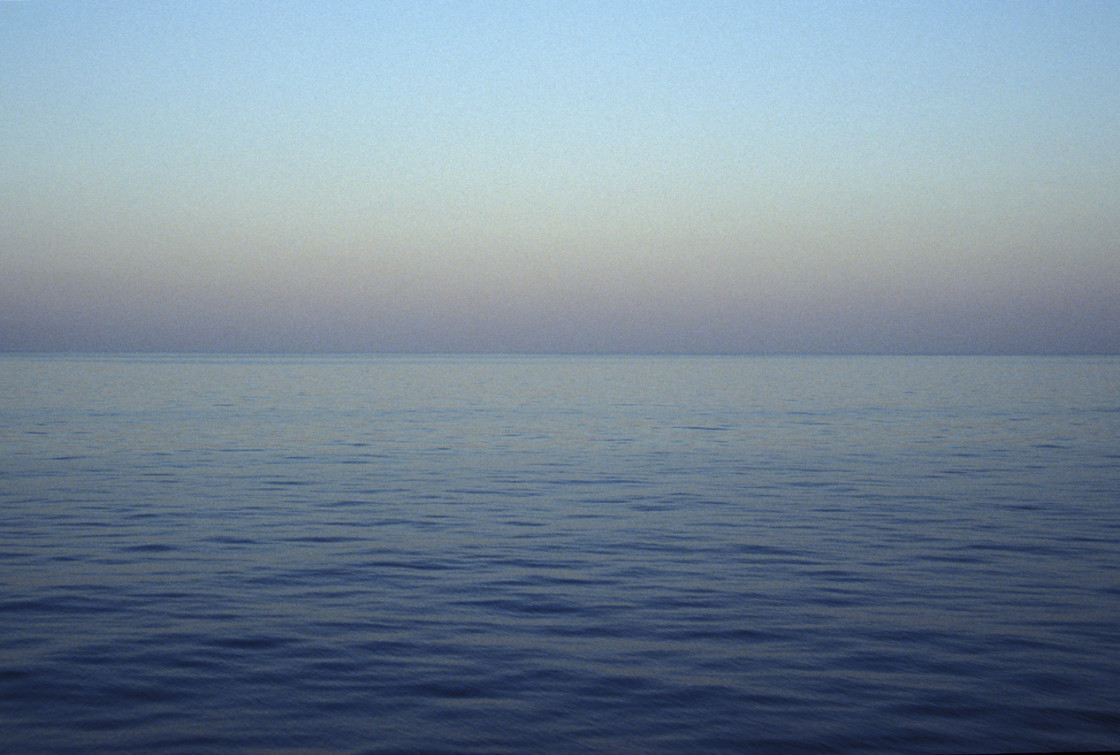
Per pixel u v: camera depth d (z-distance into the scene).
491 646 9.79
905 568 13.45
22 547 14.60
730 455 29.02
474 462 26.97
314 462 26.73
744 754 7.26
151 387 74.81
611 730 7.68
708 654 9.55
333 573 13.02
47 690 8.41
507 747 7.35
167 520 17.19
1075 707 8.14
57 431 35.78
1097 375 116.75
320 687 8.58
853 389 76.81
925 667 9.14
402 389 74.81
